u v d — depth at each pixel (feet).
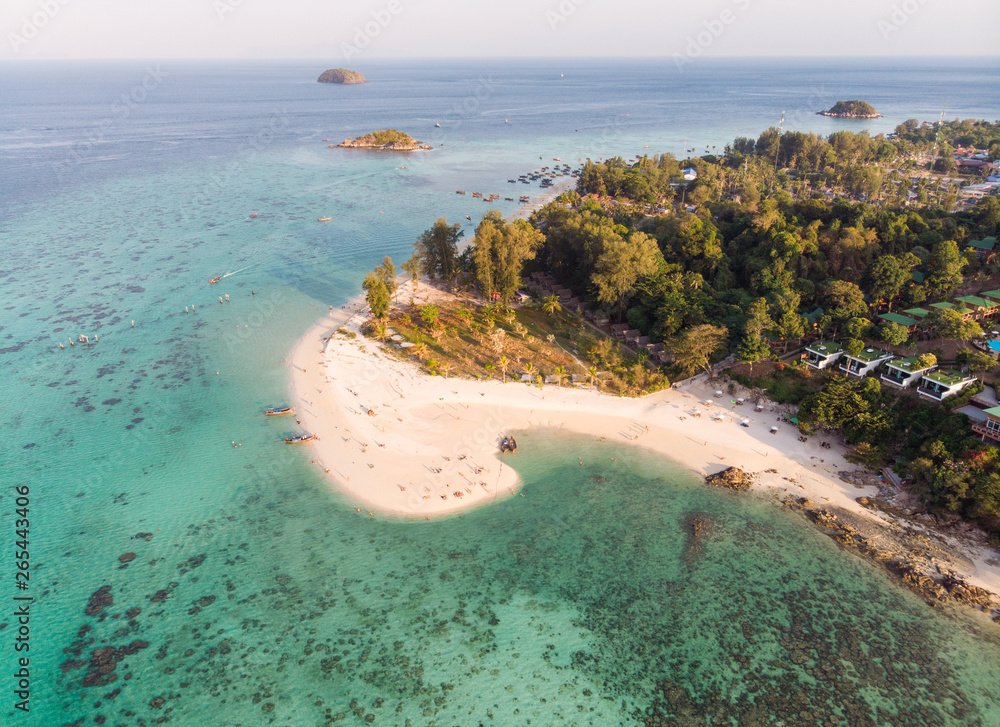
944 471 249.75
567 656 205.87
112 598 225.35
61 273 550.77
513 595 229.25
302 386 366.43
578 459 305.73
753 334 344.69
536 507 274.16
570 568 241.55
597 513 269.85
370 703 189.57
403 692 193.16
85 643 207.62
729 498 276.41
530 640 211.61
